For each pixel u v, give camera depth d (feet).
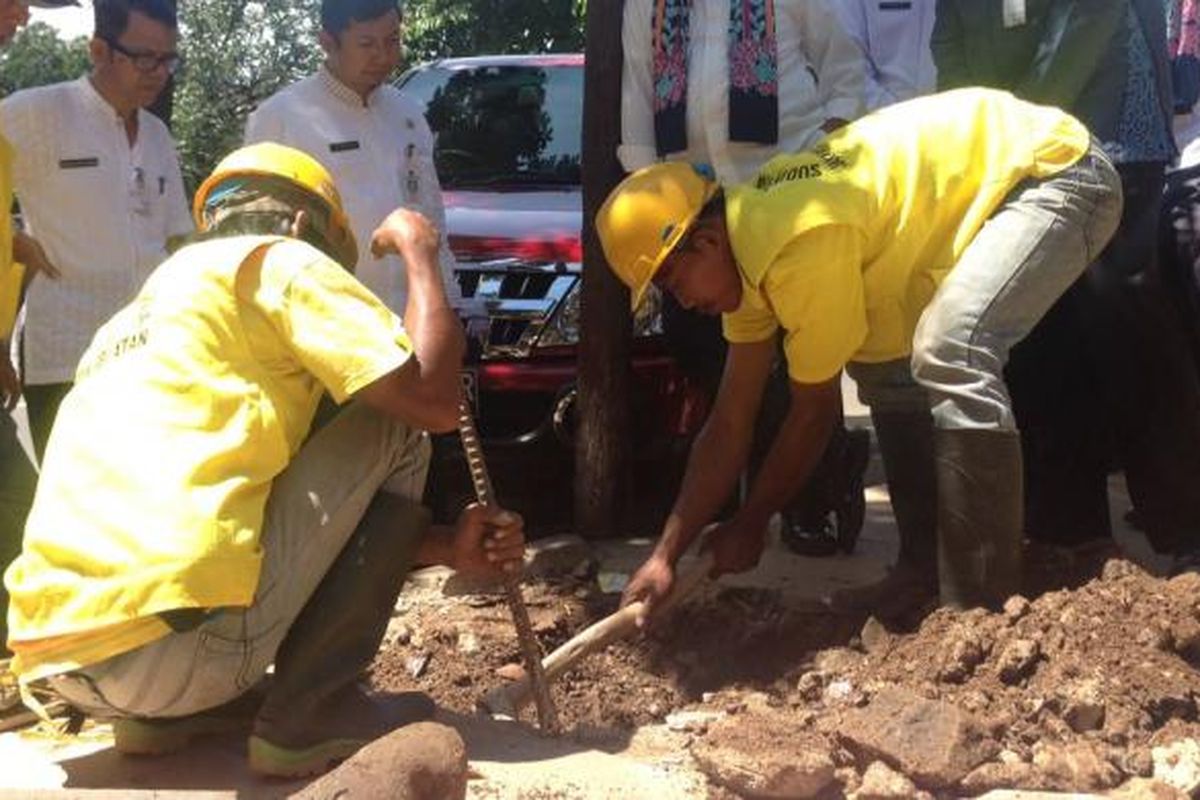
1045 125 14.96
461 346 12.09
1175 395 17.03
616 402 20.94
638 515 22.11
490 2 65.21
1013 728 12.49
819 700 13.89
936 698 12.96
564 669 14.42
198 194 12.72
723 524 15.93
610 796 11.68
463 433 13.06
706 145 19.48
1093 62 16.92
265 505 11.64
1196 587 13.47
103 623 11.10
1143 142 17.11
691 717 14.01
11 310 15.57
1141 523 18.51
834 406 15.15
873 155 14.60
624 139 20.01
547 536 22.07
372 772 9.78
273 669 13.55
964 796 11.57
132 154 17.63
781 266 13.82
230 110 79.77
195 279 11.68
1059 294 14.82
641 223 13.87
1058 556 16.98
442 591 18.21
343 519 11.87
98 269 17.31
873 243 14.37
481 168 25.05
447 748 9.97
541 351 21.35
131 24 17.06
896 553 20.36
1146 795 11.37
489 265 21.68
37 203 17.28
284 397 11.68
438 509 21.18
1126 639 13.17
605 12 20.08
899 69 20.67
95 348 12.16
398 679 15.84
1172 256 17.71
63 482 11.53
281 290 11.47
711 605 16.88
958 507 14.48
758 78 19.25
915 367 14.61
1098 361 17.49
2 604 15.12
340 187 18.02
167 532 11.10
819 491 19.71
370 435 11.99
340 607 11.98
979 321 14.35
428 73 26.96
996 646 13.41
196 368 11.51
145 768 12.38
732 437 15.16
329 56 18.12
